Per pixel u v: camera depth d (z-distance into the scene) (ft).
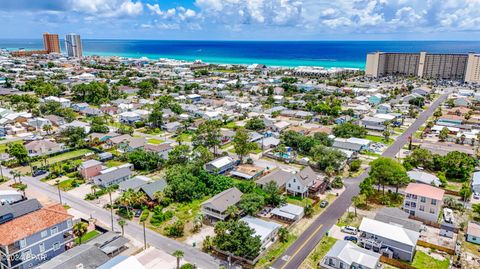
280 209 272.31
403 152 416.26
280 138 457.68
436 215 263.08
